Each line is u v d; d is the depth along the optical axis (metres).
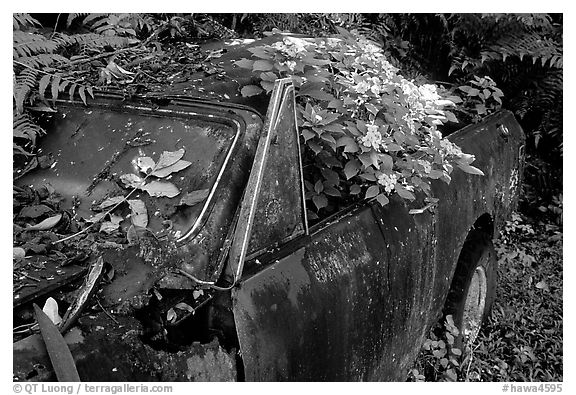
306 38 3.05
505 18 5.25
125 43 3.06
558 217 5.32
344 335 1.98
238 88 2.31
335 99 2.39
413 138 2.46
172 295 1.54
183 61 2.63
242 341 1.56
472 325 3.62
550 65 5.12
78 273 1.52
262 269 1.69
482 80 3.87
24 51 2.66
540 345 3.80
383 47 5.29
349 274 1.98
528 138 5.84
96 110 2.19
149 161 1.90
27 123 2.13
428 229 2.59
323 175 2.25
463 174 3.07
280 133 1.75
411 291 2.49
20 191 1.94
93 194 1.88
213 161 1.82
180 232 1.67
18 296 1.41
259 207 1.72
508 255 4.61
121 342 1.35
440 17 5.27
